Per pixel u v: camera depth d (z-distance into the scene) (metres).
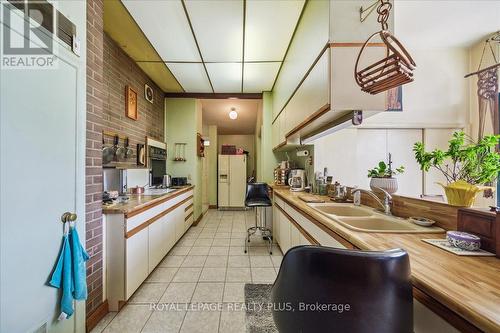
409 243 1.02
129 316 1.74
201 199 5.14
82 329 1.44
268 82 3.88
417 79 2.79
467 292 0.62
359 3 1.39
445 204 1.21
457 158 1.18
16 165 0.98
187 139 4.48
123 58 2.80
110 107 2.50
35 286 1.07
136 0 1.95
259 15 2.13
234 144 7.74
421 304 0.76
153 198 2.48
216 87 4.13
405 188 2.90
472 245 0.91
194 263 2.71
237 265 2.65
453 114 2.78
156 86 3.99
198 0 1.95
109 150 2.45
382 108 1.40
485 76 2.48
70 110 1.31
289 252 0.79
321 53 1.51
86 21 1.56
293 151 4.03
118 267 1.81
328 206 2.03
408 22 2.23
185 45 2.68
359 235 1.13
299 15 2.12
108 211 1.80
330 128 1.86
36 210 1.08
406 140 2.92
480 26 2.30
